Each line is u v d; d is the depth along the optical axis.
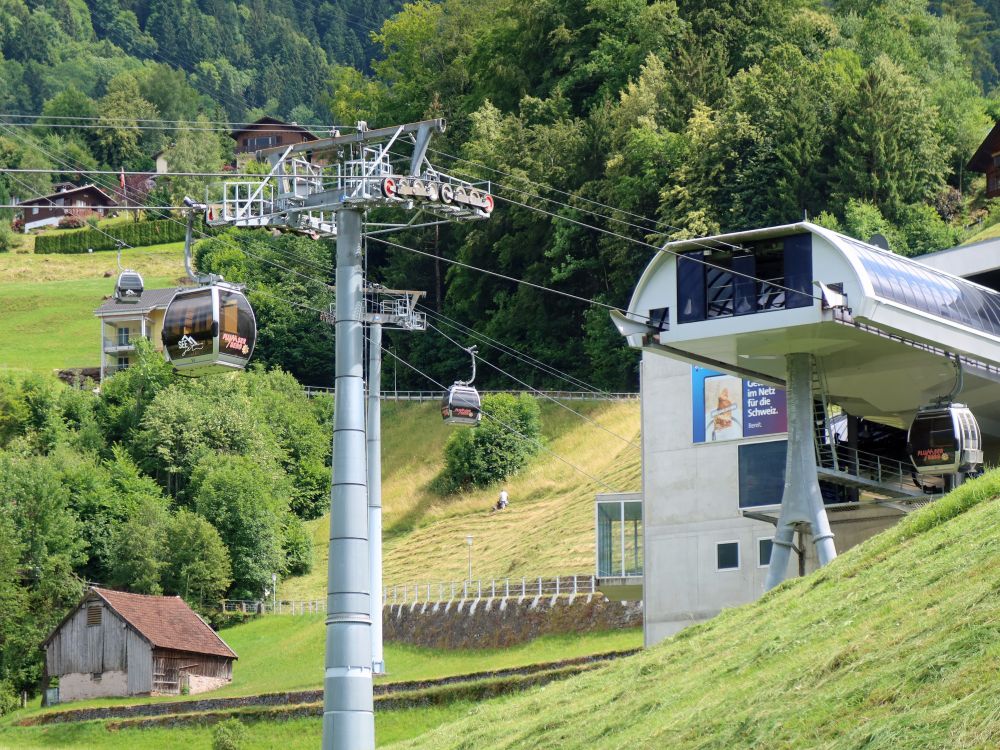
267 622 158.00
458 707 97.12
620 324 83.44
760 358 85.62
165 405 192.38
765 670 55.94
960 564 55.84
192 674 136.62
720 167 191.62
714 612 97.31
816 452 87.69
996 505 62.44
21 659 144.38
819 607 61.28
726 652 62.41
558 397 188.62
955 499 65.12
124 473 181.62
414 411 195.12
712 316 81.31
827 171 195.00
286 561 173.25
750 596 96.19
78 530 167.25
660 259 83.00
